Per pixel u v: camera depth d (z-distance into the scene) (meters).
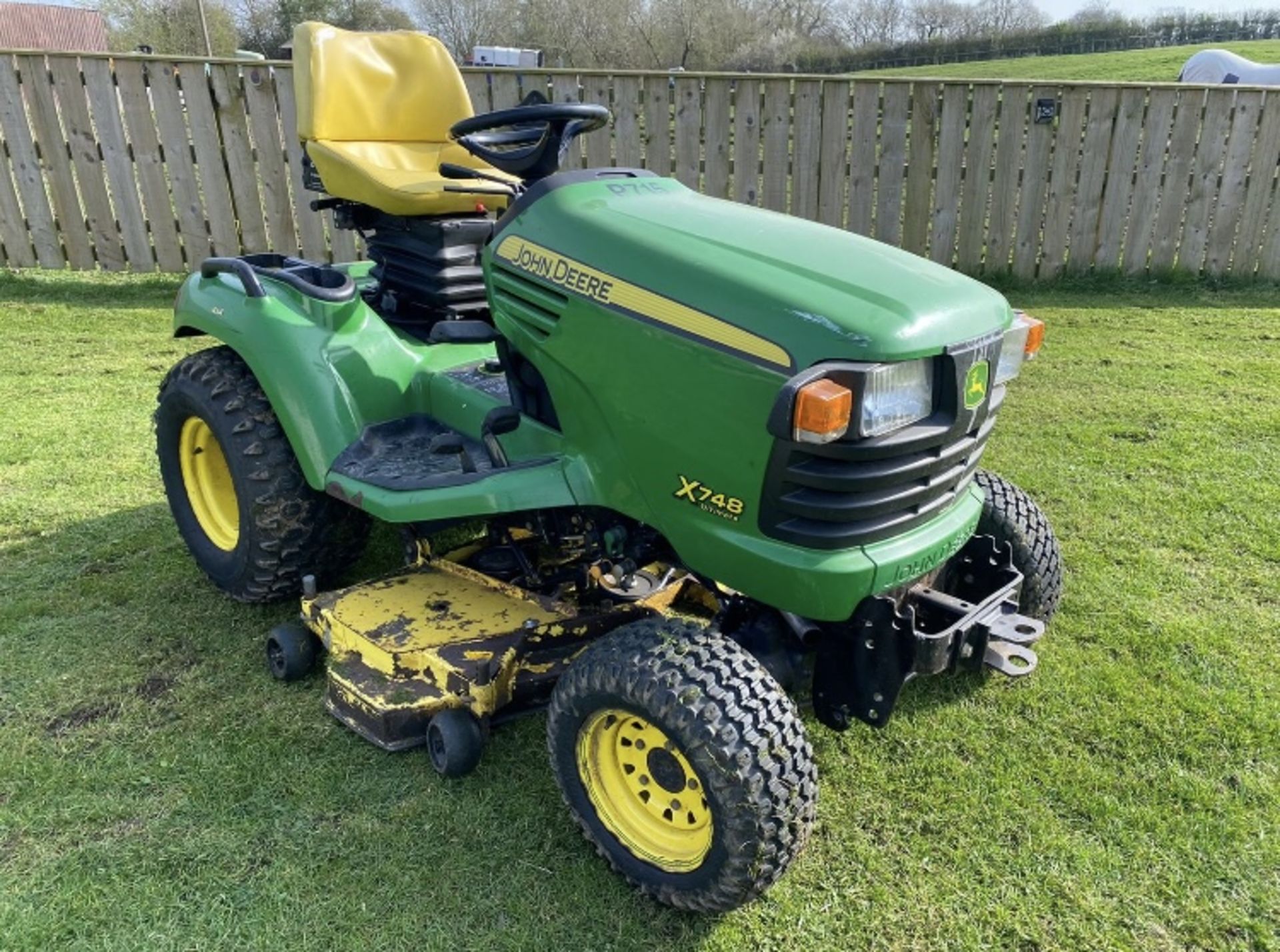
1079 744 2.55
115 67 6.46
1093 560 3.46
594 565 2.67
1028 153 6.87
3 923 1.98
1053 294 7.12
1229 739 2.56
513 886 2.12
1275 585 3.29
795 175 6.91
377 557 3.48
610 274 2.14
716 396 1.97
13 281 6.90
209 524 3.27
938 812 2.33
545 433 2.45
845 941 1.99
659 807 2.09
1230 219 7.05
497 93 6.64
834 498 1.92
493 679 2.36
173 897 2.06
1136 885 2.13
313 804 2.32
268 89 6.54
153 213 6.85
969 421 2.04
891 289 1.97
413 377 2.93
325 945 1.96
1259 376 5.39
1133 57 26.94
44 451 4.29
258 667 2.85
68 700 2.68
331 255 6.94
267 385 2.77
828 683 2.20
